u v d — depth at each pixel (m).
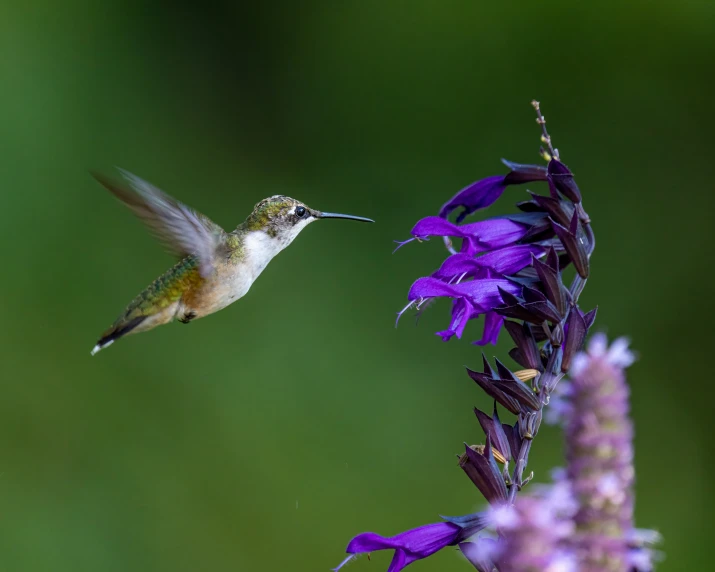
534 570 2.43
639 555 2.72
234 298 7.08
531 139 13.20
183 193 13.34
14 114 12.26
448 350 11.91
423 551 4.30
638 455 11.38
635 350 12.02
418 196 13.39
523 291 4.50
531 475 4.36
